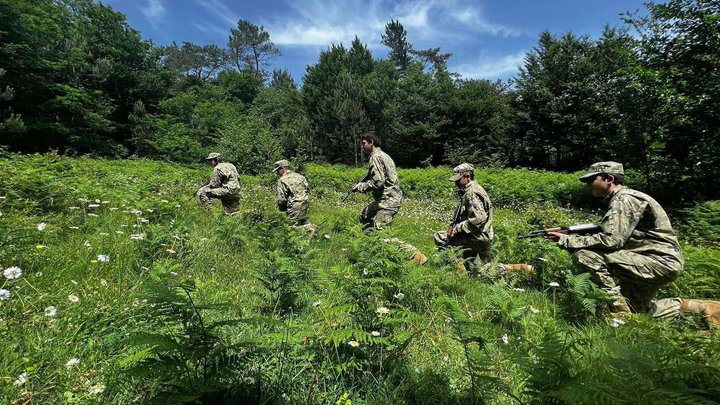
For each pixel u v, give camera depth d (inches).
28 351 75.9
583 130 970.7
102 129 1039.0
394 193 229.8
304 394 73.3
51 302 94.6
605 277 130.3
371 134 233.6
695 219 299.9
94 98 1014.4
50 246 126.6
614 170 137.7
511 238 205.5
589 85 943.0
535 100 1060.5
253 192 419.2
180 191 341.1
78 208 180.1
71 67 969.5
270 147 930.7
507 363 85.1
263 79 2610.7
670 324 107.8
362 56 1747.0
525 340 97.4
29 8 913.5
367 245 133.0
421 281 120.1
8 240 114.9
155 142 1104.2
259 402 69.5
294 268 122.6
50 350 77.1
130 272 124.0
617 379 54.9
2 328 79.3
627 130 450.0
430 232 301.0
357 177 714.2
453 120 1402.6
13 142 828.6
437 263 161.2
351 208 422.0
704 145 378.6
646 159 447.5
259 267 125.4
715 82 374.6
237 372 75.1
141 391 70.2
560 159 1078.4
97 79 1043.3
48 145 904.9
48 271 110.9
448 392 76.3
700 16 382.3
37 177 193.2
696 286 146.9
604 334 98.5
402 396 74.4
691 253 169.2
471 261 182.9
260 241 161.3
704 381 58.8
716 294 143.9
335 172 781.3
